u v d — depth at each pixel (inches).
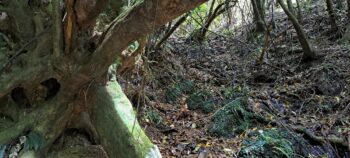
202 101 230.5
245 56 317.1
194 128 203.3
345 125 204.8
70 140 131.2
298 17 370.3
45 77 120.4
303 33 277.1
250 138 188.7
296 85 251.8
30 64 120.3
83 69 110.8
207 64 304.8
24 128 121.0
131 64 146.9
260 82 271.4
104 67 111.1
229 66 300.7
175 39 360.2
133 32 97.8
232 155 175.6
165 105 226.7
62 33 110.1
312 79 253.3
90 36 113.0
